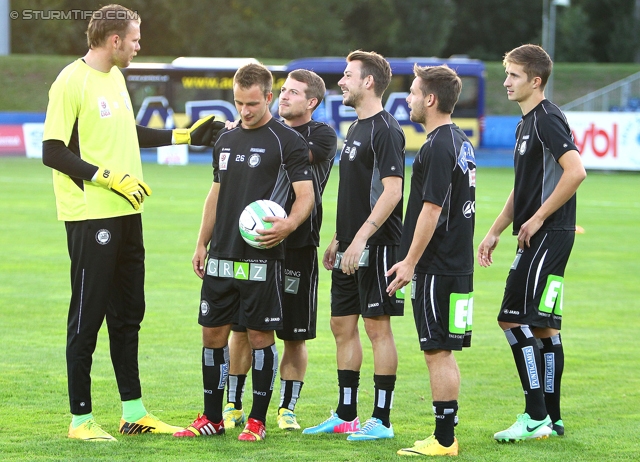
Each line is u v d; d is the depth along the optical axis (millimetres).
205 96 120375
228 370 18734
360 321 31688
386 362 18531
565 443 18125
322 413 20469
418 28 181875
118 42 17703
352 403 19016
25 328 28375
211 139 20250
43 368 23438
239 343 19609
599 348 27562
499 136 130625
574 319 31984
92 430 17828
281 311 18141
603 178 101000
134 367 18625
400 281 16938
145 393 21625
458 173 17281
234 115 120562
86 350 17891
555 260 18484
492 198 75875
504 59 19250
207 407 18406
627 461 16906
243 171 18078
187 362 24734
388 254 18562
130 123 18422
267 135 18141
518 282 18594
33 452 16734
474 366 25172
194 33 163250
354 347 19188
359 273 18641
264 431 18328
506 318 18766
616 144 102500
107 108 17828
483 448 17688
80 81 17516
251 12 166250
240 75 17875
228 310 18266
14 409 19750
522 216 19062
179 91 120125
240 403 19922
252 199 18016
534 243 18578
